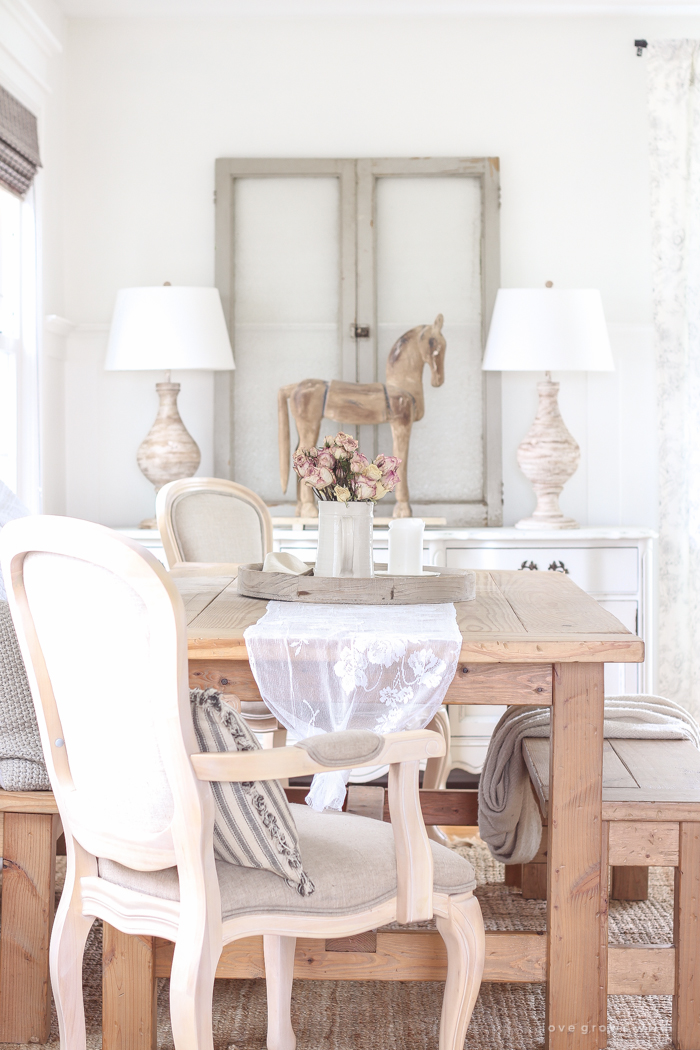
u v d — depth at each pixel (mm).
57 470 3879
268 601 2027
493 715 3498
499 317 3572
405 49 3924
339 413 3652
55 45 3684
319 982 2090
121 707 1314
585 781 1700
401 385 3709
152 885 1366
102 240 3955
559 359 3480
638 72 3912
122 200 3953
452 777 3584
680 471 3852
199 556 2932
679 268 3834
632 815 1727
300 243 3910
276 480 3924
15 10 3277
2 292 3420
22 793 1805
